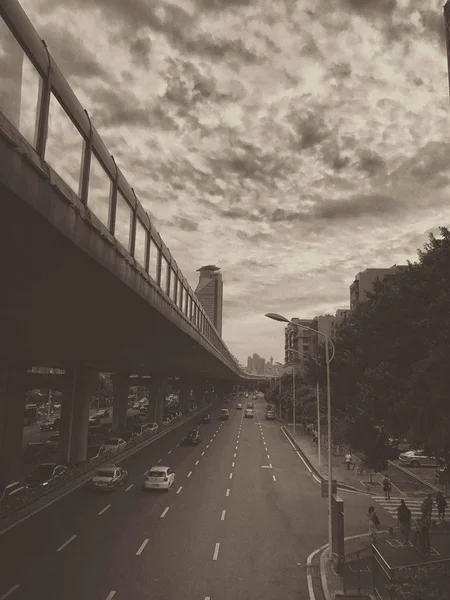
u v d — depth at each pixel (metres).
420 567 15.88
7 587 16.17
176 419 84.75
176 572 18.16
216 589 16.78
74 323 25.67
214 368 94.94
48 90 11.68
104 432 66.69
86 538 21.78
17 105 10.28
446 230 20.00
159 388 81.00
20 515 25.19
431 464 45.41
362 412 22.67
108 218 17.22
